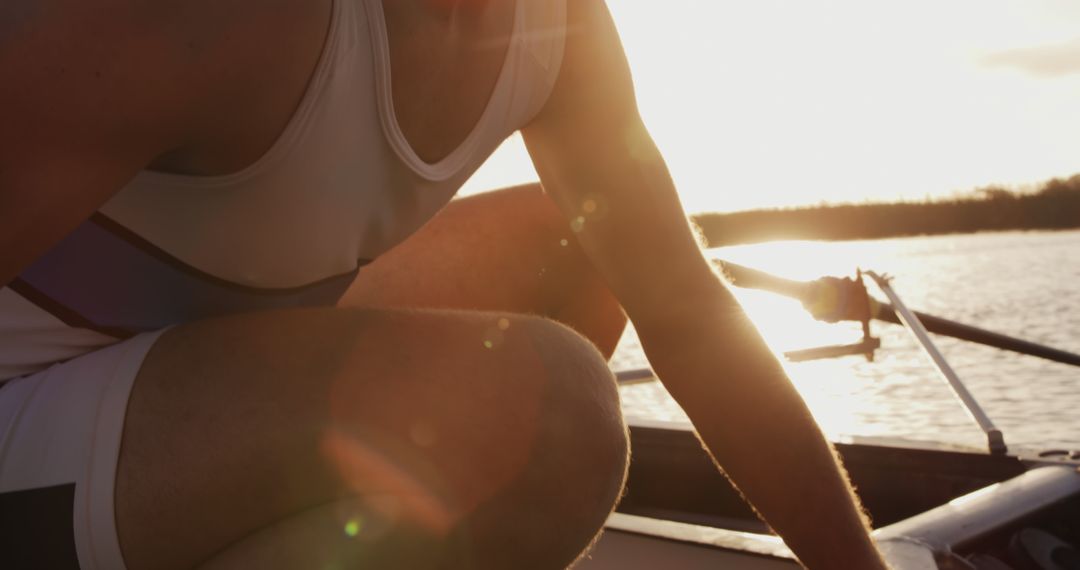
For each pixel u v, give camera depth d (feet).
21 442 2.80
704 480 7.55
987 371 21.95
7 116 2.18
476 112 3.21
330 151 2.73
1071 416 16.87
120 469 2.57
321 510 2.64
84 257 2.89
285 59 2.48
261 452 2.57
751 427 3.67
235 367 2.69
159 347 2.76
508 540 2.73
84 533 2.57
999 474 6.29
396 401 2.64
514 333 2.91
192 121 2.43
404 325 2.86
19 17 2.20
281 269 3.07
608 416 2.88
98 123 2.26
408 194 3.16
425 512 2.62
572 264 5.21
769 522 3.74
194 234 2.85
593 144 3.84
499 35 3.14
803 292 7.15
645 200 3.88
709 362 3.76
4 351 3.08
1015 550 5.03
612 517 5.53
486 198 5.33
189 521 2.60
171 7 2.27
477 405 2.68
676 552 5.07
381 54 2.70
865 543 3.57
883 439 7.05
